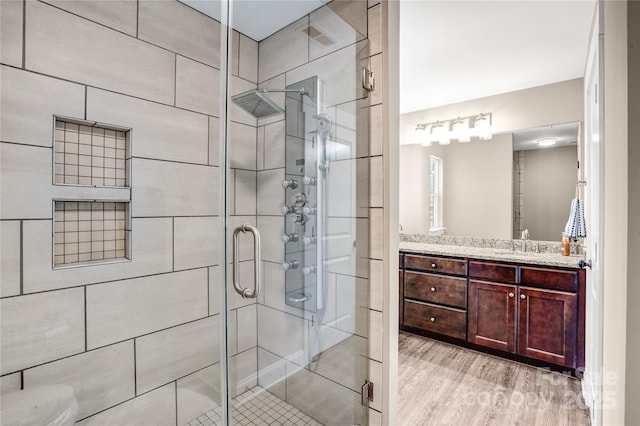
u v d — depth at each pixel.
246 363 1.34
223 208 1.29
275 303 1.38
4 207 1.23
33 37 1.28
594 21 1.70
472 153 3.17
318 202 1.45
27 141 1.28
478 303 2.62
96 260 1.48
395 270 1.50
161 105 1.66
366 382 1.54
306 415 1.43
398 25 1.53
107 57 1.48
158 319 1.65
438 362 2.48
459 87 2.88
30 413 1.25
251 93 1.34
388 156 1.46
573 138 2.67
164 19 1.67
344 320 1.51
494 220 3.05
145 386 1.60
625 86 0.79
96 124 1.45
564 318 2.22
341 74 1.48
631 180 0.77
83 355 1.42
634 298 0.77
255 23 1.35
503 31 2.02
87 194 1.43
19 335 1.26
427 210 3.44
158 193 1.66
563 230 2.72
